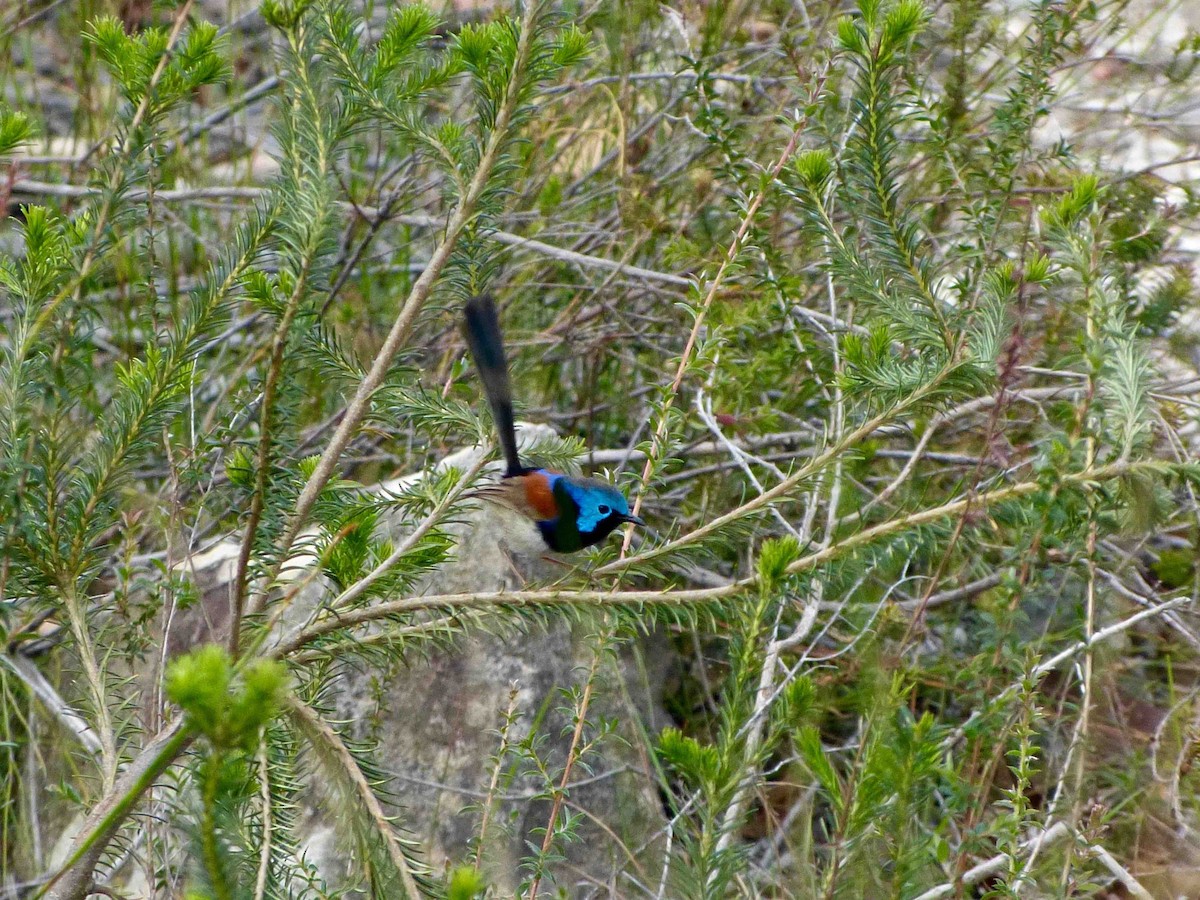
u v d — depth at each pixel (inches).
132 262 406.3
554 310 484.4
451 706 326.0
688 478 413.1
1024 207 348.2
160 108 226.5
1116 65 534.9
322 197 185.3
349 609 195.2
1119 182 381.7
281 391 183.9
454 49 211.5
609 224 496.1
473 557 330.3
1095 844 223.3
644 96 515.8
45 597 204.5
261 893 169.0
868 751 189.6
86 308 234.7
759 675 283.0
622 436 451.5
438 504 203.3
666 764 348.8
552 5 196.4
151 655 294.7
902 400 196.4
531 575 325.1
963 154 379.6
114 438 203.9
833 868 184.7
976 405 269.0
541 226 472.4
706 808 201.5
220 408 371.9
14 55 581.0
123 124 228.8
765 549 179.0
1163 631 369.1
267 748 181.9
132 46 222.4
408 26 207.8
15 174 283.1
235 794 157.2
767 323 353.1
